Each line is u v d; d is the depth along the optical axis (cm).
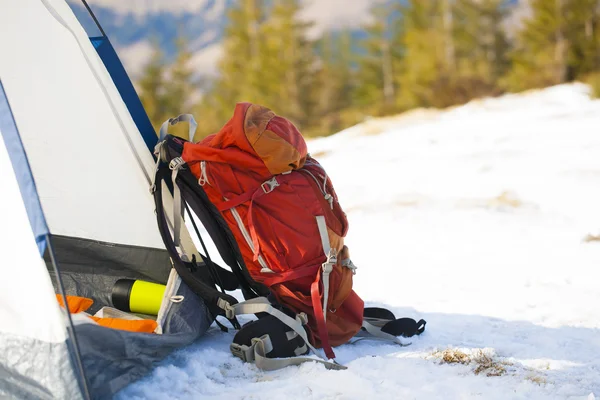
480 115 1579
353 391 260
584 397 253
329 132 2711
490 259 546
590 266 508
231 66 3581
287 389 262
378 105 2886
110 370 254
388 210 783
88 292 342
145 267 349
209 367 286
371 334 333
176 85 3688
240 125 304
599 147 995
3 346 237
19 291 236
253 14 3575
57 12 301
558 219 685
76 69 314
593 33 2761
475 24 3475
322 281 305
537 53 2883
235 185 308
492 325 367
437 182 906
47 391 231
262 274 310
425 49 3125
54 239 344
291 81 3366
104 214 344
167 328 290
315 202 309
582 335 345
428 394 258
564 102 1633
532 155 996
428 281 479
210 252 572
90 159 333
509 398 253
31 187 221
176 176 311
